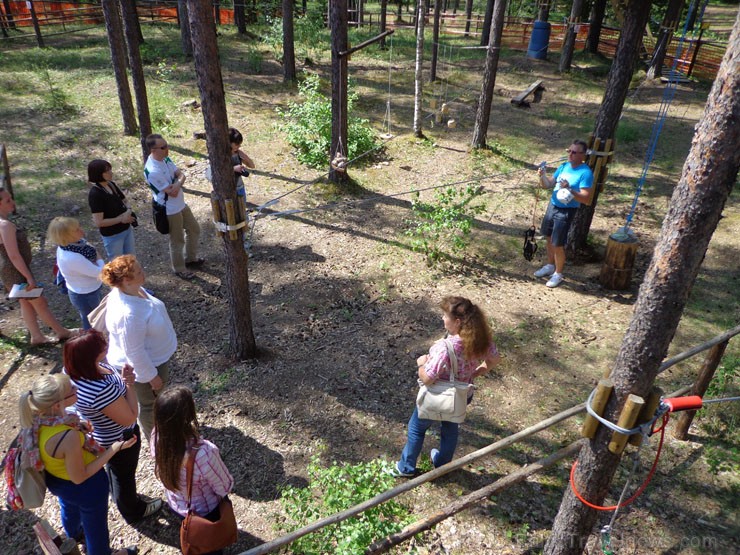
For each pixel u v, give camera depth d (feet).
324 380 17.31
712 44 61.00
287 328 20.12
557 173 22.27
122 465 11.41
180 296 22.00
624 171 35.76
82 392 10.29
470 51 74.59
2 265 17.25
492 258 25.52
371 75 60.59
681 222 7.47
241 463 14.15
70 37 67.62
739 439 15.24
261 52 64.80
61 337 18.45
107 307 12.13
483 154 38.40
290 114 38.50
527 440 15.12
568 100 53.01
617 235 22.66
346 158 31.99
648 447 14.92
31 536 12.04
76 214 27.58
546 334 19.86
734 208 29.55
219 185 15.10
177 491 9.61
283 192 31.71
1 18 69.05
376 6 127.75
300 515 11.65
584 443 9.84
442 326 20.33
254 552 9.36
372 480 12.21
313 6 91.40
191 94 45.88
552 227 22.65
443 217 24.64
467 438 15.15
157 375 12.43
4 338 18.72
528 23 78.28
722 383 17.06
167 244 26.03
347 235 27.35
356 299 22.09
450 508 11.57
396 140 40.73
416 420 12.76
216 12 82.58
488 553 11.99
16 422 15.12
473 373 12.43
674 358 12.62
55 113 39.68
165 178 21.63
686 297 7.90
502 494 13.41
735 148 6.88
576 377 17.70
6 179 27.04
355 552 10.41
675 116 47.65
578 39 77.56
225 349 18.81
